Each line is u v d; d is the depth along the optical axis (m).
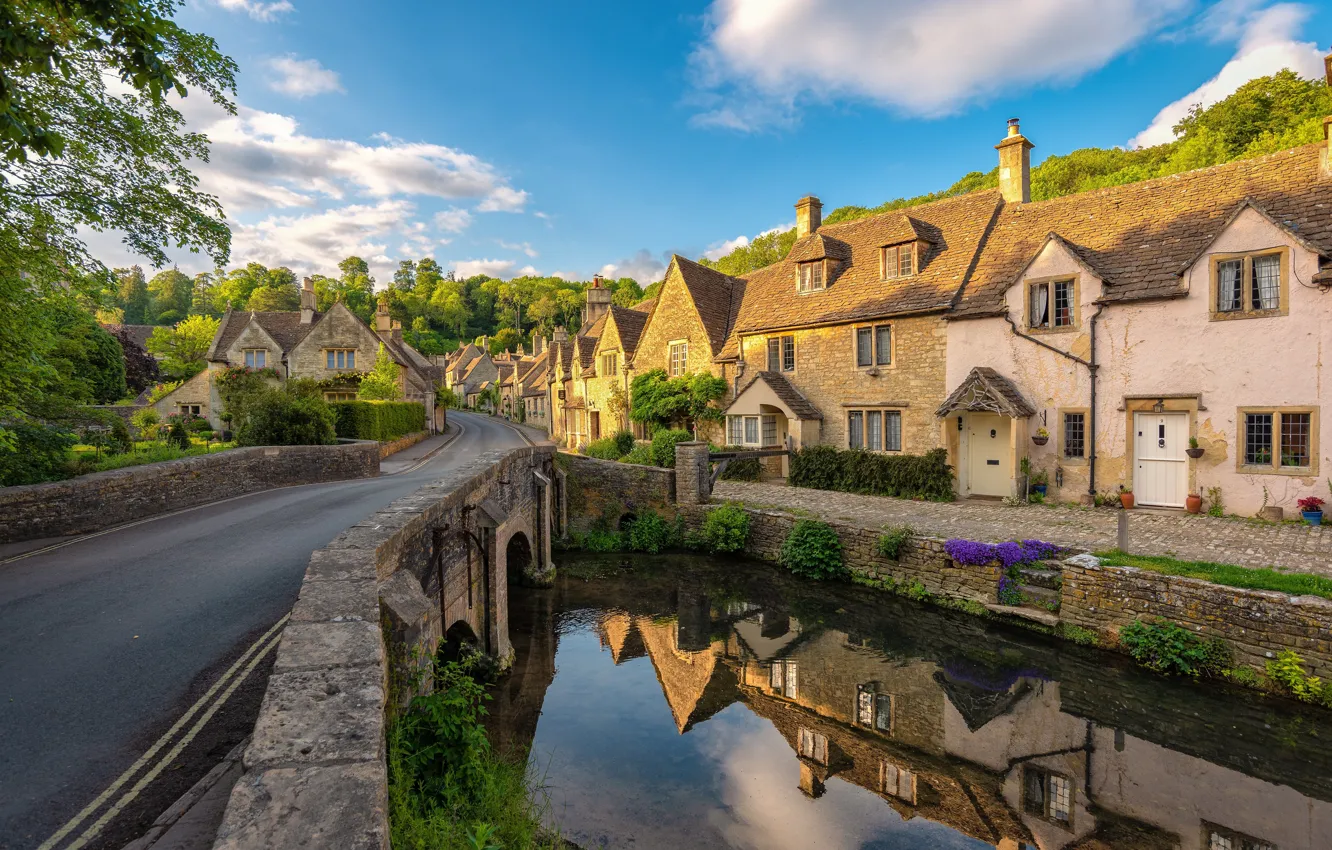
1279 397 13.62
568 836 6.72
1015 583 12.02
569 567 17.12
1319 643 8.58
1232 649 9.33
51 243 9.42
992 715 9.33
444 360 100.56
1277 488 13.70
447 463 27.09
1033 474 17.02
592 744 8.70
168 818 3.58
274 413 21.31
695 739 8.86
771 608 13.80
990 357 17.86
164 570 8.62
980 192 21.25
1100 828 6.84
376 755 2.85
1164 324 15.02
